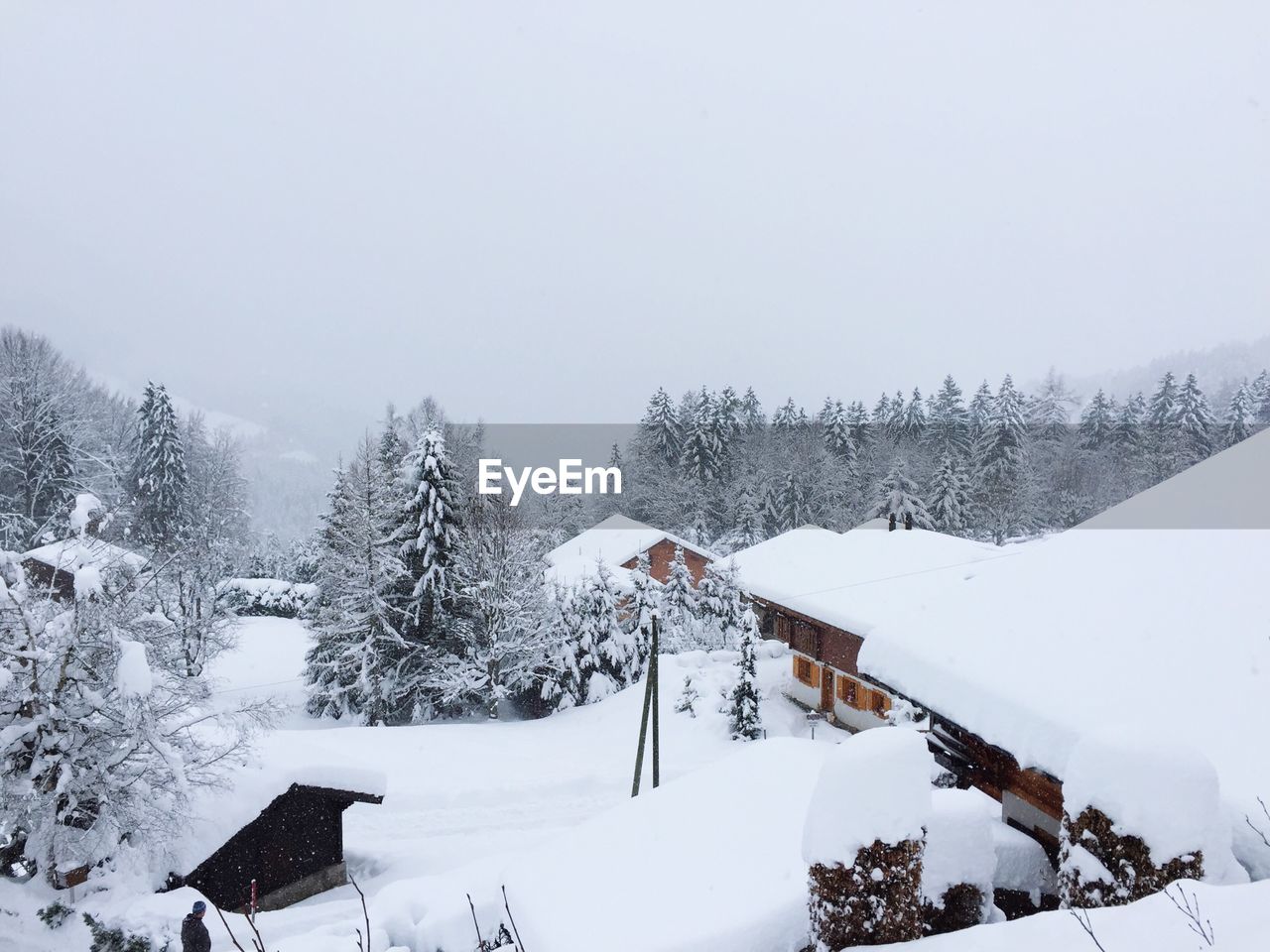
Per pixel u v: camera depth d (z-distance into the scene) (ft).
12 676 40.63
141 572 50.55
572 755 81.05
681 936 20.99
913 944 17.07
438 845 58.65
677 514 238.07
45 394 171.94
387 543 106.32
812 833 18.78
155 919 38.63
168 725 47.14
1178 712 24.44
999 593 35.40
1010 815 30.58
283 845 50.75
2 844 42.29
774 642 117.29
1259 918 13.60
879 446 273.75
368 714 103.55
